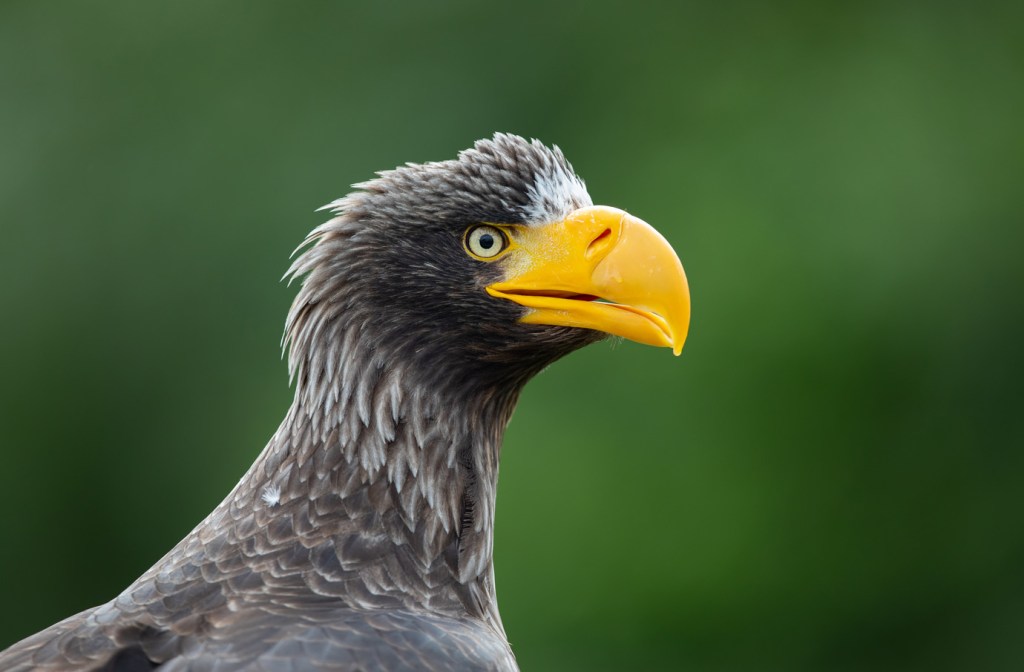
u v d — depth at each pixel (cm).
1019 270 1658
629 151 1712
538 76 1722
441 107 1686
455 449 610
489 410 626
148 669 500
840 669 1662
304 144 1664
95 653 505
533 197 609
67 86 1700
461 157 617
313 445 596
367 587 568
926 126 1700
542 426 1577
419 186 610
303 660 498
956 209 1662
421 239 605
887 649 1680
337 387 599
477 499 611
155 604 534
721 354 1614
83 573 1731
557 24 1739
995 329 1653
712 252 1638
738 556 1594
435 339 606
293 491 588
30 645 515
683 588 1592
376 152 1664
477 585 603
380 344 602
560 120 1717
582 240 604
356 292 603
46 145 1684
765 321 1622
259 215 1644
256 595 545
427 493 598
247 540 571
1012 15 1762
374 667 505
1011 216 1669
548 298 605
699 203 1662
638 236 605
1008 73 1741
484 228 608
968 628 1688
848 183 1669
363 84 1691
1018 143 1702
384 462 593
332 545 575
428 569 590
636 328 600
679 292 599
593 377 1594
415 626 531
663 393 1597
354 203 614
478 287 605
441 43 1712
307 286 611
